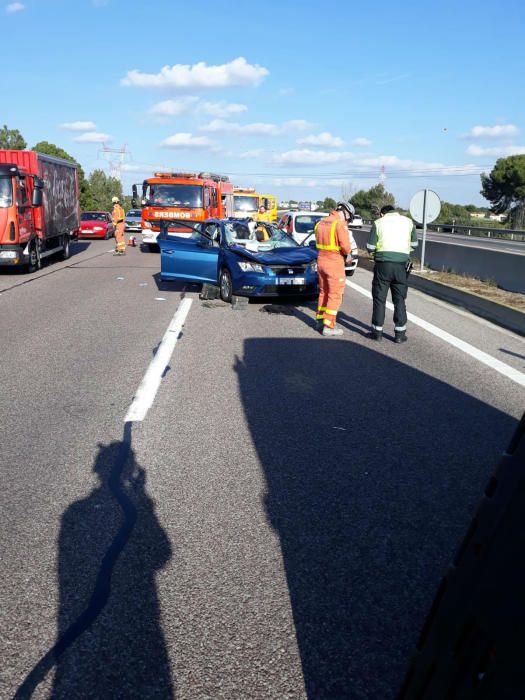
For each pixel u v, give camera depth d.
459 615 1.21
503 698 1.06
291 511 3.75
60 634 2.65
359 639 2.63
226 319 10.44
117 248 24.20
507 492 1.17
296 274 11.55
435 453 4.68
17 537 3.44
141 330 9.39
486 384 6.57
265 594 2.94
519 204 73.50
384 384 6.53
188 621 2.74
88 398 5.98
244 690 2.35
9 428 5.16
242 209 35.28
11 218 16.31
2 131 80.38
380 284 8.51
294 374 6.90
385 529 3.55
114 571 3.12
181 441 4.88
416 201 15.98
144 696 2.32
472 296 11.78
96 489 4.04
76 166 23.47
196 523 3.60
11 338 8.80
